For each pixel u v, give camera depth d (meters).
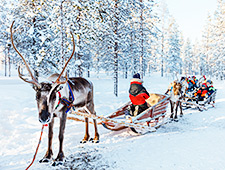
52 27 11.23
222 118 8.27
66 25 10.91
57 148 5.12
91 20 12.86
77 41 11.93
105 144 5.39
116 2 16.33
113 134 6.38
